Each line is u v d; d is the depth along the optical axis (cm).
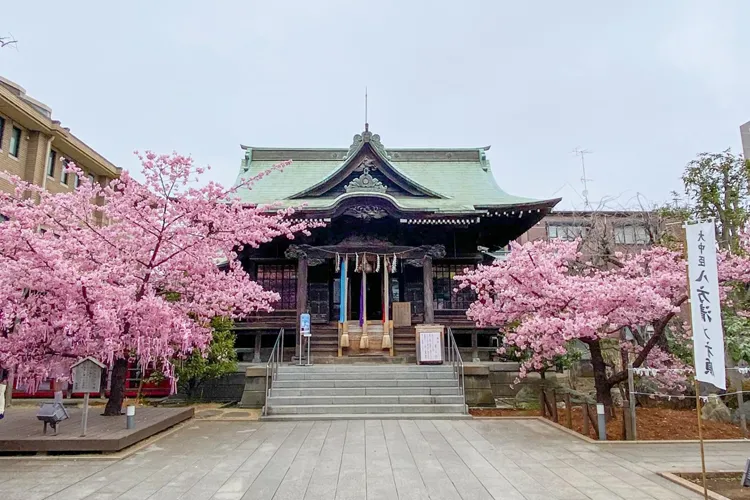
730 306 1377
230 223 1233
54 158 2259
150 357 1059
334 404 1398
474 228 2197
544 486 711
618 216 2009
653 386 1433
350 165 2250
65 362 1082
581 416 1303
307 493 682
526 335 1199
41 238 1054
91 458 876
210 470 802
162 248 1218
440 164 2834
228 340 1698
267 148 2867
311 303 2123
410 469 802
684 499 656
